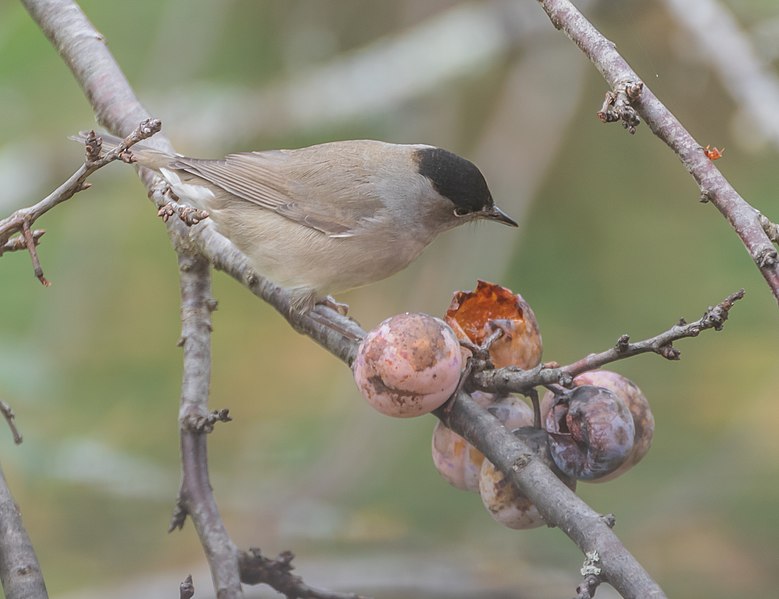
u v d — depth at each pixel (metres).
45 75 14.03
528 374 5.66
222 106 14.04
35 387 11.38
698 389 11.97
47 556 11.28
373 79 13.96
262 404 13.08
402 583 10.13
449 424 5.87
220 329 13.71
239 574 6.42
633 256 12.91
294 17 14.28
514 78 13.79
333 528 11.10
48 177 13.58
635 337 12.34
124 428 12.44
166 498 11.44
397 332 5.84
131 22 14.54
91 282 13.36
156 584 10.63
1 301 12.75
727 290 12.48
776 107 10.80
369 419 12.09
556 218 13.33
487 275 13.22
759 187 12.63
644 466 11.43
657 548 10.73
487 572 10.27
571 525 5.15
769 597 10.34
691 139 5.45
